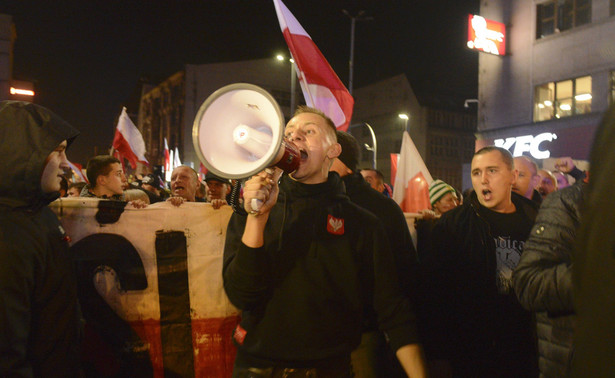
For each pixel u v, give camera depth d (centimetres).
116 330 238
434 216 303
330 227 170
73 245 236
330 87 347
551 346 165
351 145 249
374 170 409
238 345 170
